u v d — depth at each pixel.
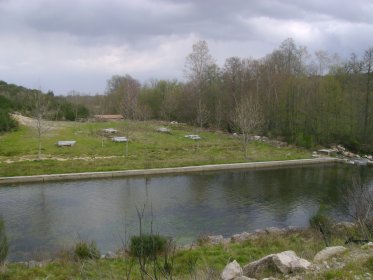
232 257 13.85
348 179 33.78
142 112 60.31
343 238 14.52
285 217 23.11
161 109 71.88
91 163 34.91
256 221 22.28
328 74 60.25
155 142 46.25
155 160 37.59
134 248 13.55
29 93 62.66
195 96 65.00
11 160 34.84
